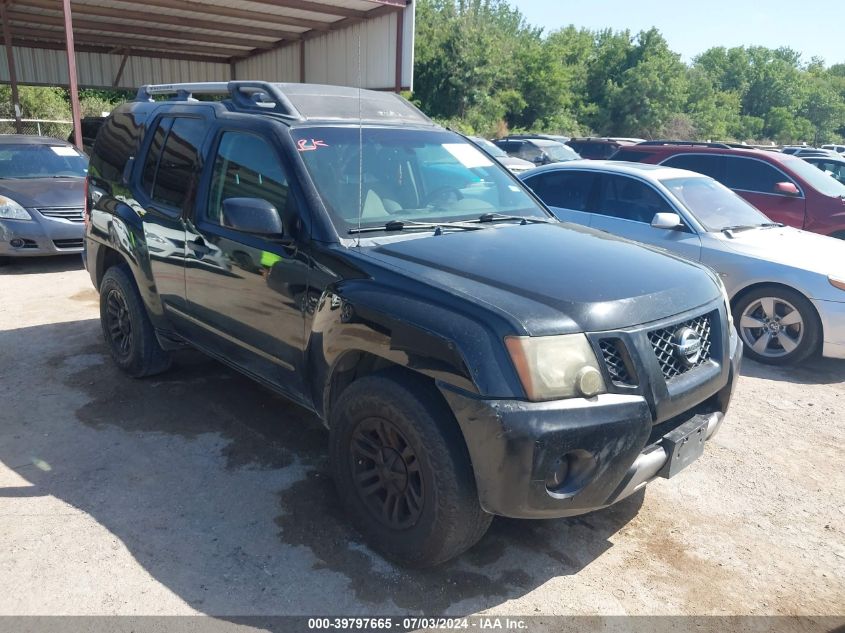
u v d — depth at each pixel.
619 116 58.91
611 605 2.90
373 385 2.95
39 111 30.20
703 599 2.97
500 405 2.56
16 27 17.88
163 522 3.33
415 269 3.03
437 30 43.69
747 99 84.00
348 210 3.46
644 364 2.79
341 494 3.24
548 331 2.64
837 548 3.40
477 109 44.56
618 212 7.13
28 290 7.52
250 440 4.20
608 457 2.67
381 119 4.24
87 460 3.90
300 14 16.19
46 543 3.14
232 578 2.95
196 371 5.25
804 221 9.09
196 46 20.77
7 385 4.91
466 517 2.78
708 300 3.25
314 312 3.28
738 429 4.79
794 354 6.03
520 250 3.33
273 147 3.64
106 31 18.09
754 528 3.54
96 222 5.18
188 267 4.13
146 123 4.82
